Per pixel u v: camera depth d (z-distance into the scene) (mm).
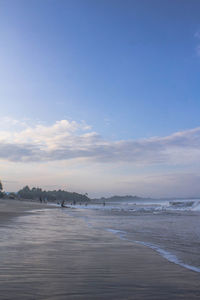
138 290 4008
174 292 3957
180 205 64062
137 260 6277
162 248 8164
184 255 7055
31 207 43312
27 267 5207
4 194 124562
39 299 3461
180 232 12992
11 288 3885
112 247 8125
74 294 3723
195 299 3691
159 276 4871
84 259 6227
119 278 4664
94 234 11438
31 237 9648
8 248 7266
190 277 4836
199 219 23578
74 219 20641
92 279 4535
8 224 14367
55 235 10539
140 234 11992
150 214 33625
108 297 3654
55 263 5668
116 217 26188
